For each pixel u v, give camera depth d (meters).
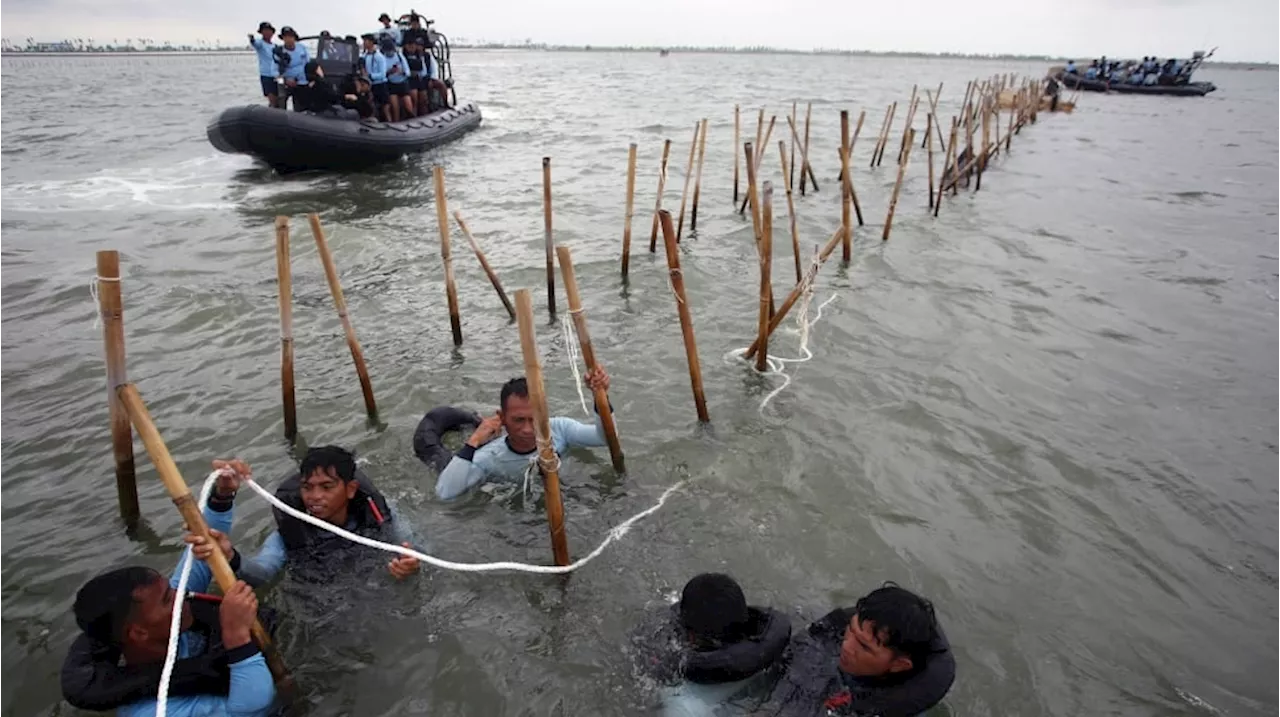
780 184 17.50
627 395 7.12
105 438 6.28
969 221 14.26
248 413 6.70
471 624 4.35
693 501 5.53
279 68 18.06
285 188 16.91
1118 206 16.16
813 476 5.86
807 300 8.16
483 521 5.24
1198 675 4.14
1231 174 20.83
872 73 94.75
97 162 19.75
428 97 22.97
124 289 9.66
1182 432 6.69
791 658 3.87
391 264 10.95
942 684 3.46
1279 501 5.73
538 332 8.54
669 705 3.74
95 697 3.44
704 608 3.66
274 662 3.80
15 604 4.50
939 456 6.19
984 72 113.75
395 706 3.86
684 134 26.06
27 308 9.10
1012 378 7.62
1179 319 9.40
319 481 4.41
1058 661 4.19
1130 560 5.04
